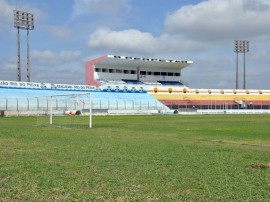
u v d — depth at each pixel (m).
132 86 99.19
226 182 8.71
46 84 84.69
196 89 106.56
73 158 12.74
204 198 7.31
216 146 17.41
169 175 9.59
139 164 11.41
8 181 8.95
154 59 103.06
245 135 25.11
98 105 82.31
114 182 8.77
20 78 91.56
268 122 45.78
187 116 71.88
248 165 11.28
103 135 24.42
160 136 23.86
